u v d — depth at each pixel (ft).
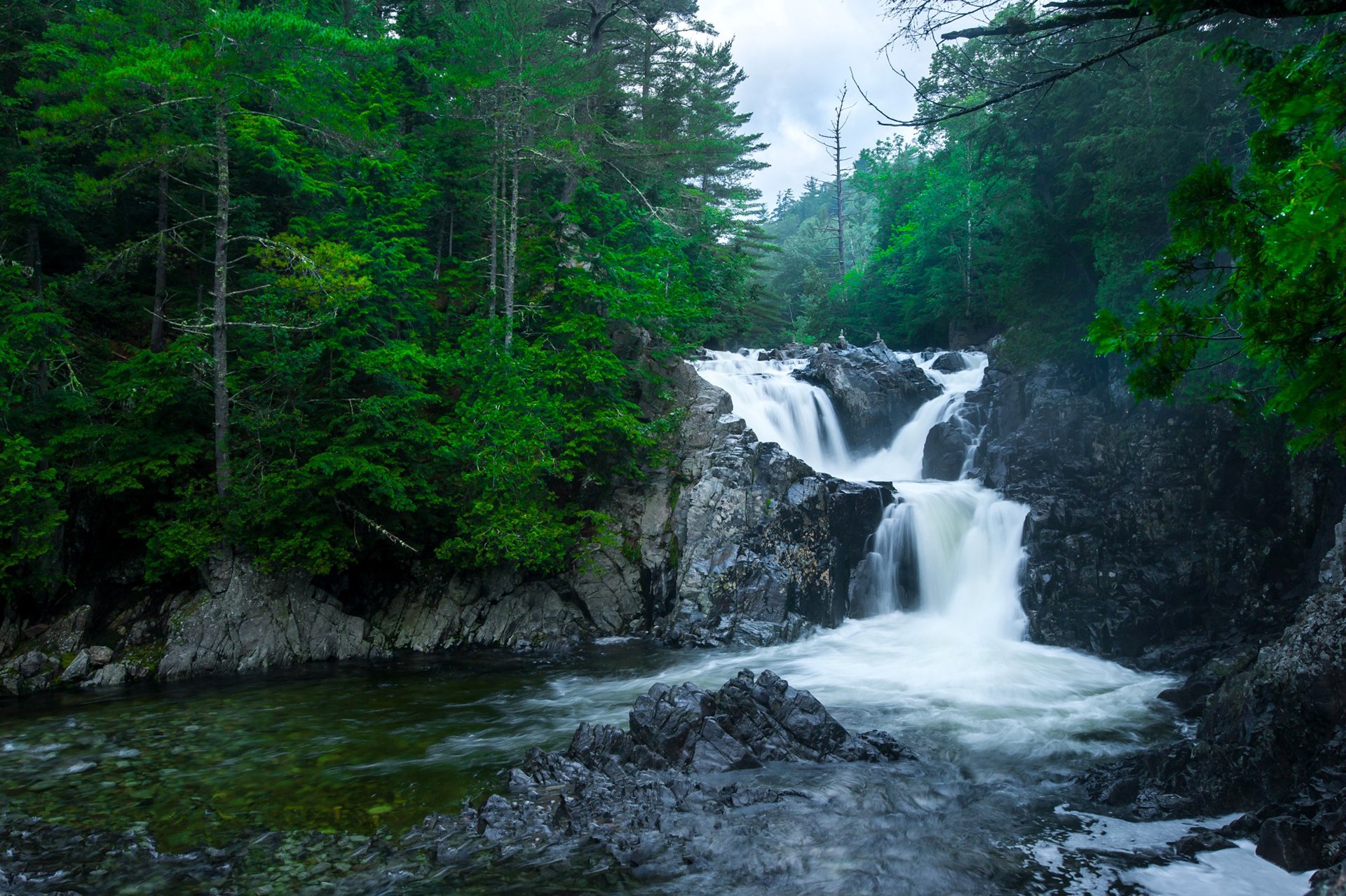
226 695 53.01
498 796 33.09
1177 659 57.21
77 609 59.57
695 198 133.28
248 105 75.10
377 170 79.00
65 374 66.64
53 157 70.64
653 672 58.70
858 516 74.95
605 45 128.26
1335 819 26.35
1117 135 70.18
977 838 29.89
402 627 68.28
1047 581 65.21
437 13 115.75
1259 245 13.41
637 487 79.61
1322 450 58.80
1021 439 80.02
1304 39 48.88
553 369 80.12
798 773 36.60
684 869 27.71
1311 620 33.04
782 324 194.08
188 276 83.25
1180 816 31.40
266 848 29.96
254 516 60.90
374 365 64.95
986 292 126.21
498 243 92.22
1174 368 14.15
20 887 27.27
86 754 40.96
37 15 71.05
